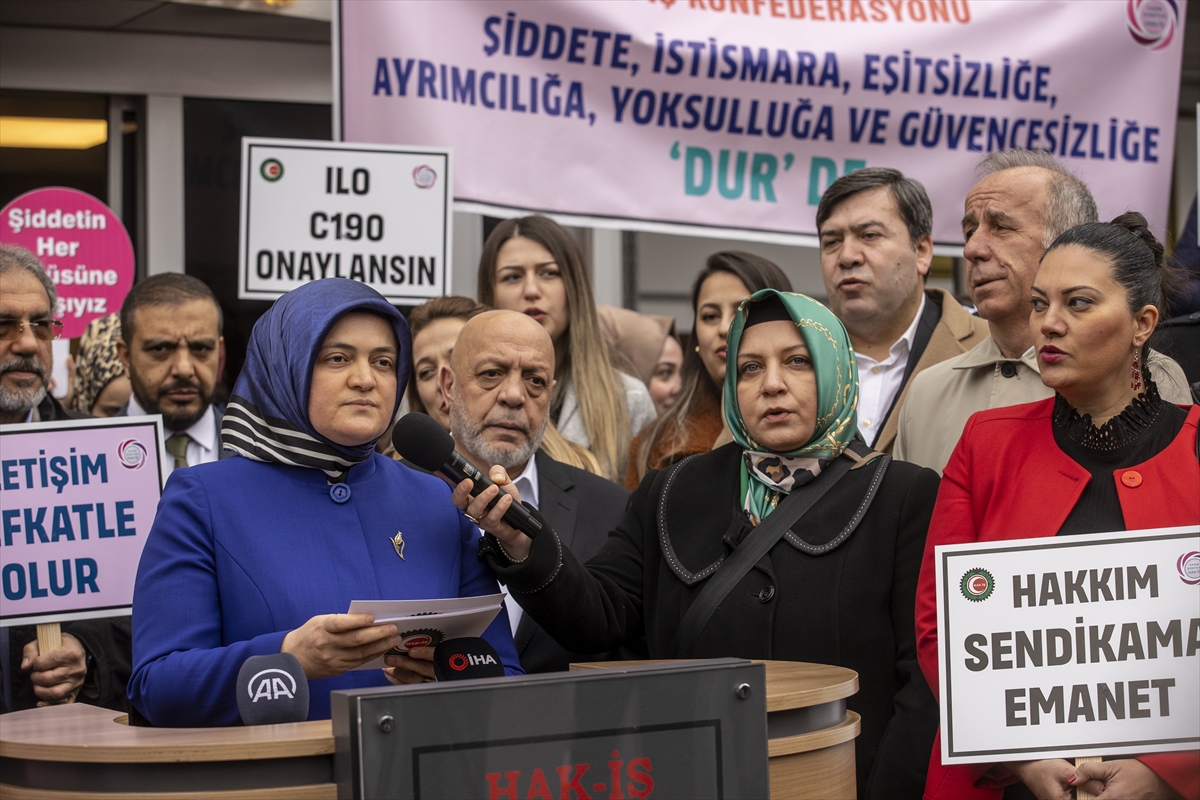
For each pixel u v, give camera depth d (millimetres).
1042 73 6406
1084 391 3062
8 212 6922
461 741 2160
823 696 2654
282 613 2857
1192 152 9117
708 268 5852
